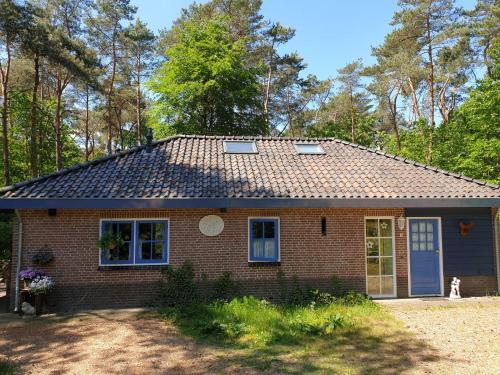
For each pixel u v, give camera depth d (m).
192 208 10.85
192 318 9.27
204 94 27.83
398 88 33.47
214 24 28.98
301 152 13.45
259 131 30.50
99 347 7.46
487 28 28.64
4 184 23.34
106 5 31.09
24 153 27.34
